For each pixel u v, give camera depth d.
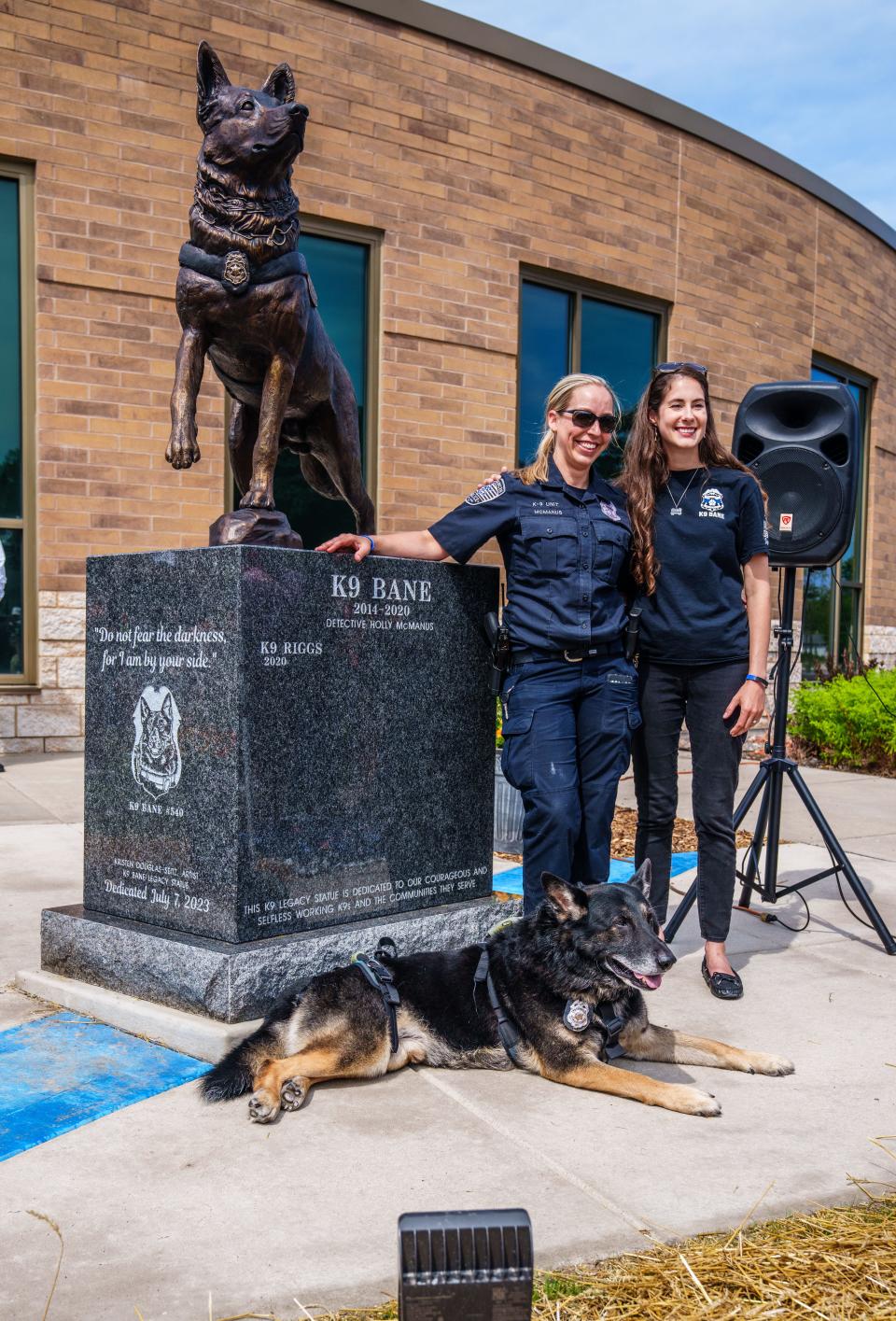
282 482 10.09
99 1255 2.37
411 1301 1.49
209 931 3.67
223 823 3.61
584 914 3.29
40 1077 3.31
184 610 3.71
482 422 10.89
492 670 4.46
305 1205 2.58
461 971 3.51
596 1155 2.86
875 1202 2.65
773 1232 2.49
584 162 11.46
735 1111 3.18
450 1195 2.63
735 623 4.18
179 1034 3.51
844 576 15.63
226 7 9.29
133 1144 2.89
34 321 8.90
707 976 4.28
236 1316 2.16
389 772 4.10
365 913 4.04
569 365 11.73
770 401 5.12
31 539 9.05
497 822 6.81
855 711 10.31
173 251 9.26
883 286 15.81
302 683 3.77
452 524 3.99
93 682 4.02
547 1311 2.17
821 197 14.12
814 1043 3.74
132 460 9.20
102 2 8.83
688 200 12.44
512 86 10.87
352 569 3.93
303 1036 3.23
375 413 10.28
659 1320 2.16
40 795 7.55
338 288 10.12
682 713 4.35
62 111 8.76
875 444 15.89
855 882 4.93
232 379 4.31
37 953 4.45
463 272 10.66
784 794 8.91
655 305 12.32
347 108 9.88
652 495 4.12
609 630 3.94
